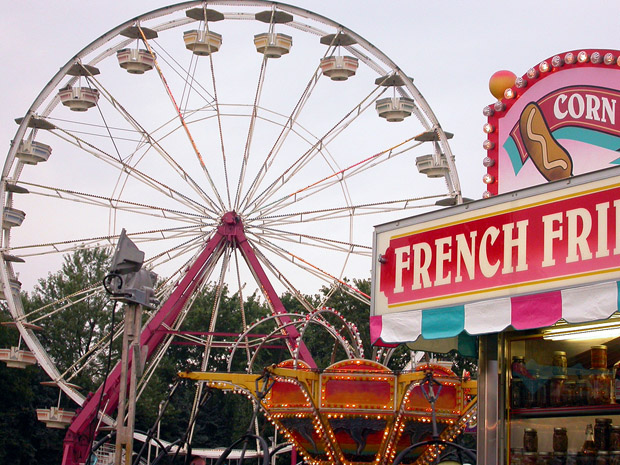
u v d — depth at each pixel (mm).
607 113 10172
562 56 10648
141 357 12922
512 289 8742
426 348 11062
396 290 9984
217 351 72938
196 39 36156
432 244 9664
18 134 36000
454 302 9297
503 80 11383
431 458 16750
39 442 60750
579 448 8938
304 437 17203
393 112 36219
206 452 51000
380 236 10312
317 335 65250
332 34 36875
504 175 11211
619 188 8000
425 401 16203
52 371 35469
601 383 8867
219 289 34469
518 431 9492
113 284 12719
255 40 36469
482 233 9148
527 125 10984
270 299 33438
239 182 35031
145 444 15734
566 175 10469
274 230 34875
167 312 33094
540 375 9375
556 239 8445
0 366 57375
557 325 9273
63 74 36469
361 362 16531
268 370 15641
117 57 36719
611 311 7793
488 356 9859
